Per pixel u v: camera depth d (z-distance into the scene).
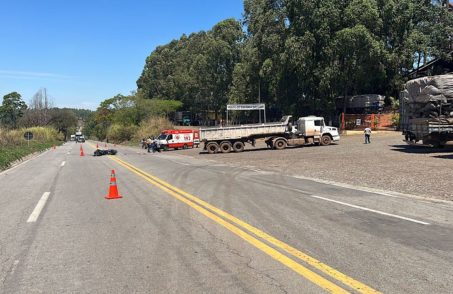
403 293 4.89
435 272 5.57
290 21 56.22
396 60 51.88
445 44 49.22
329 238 7.37
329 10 51.31
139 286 5.30
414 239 7.23
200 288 5.18
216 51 87.44
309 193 12.69
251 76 67.12
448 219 8.83
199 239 7.50
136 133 88.25
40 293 5.18
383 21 53.53
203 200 11.75
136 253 6.75
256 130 39.75
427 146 29.36
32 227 8.93
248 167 22.91
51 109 153.00
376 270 5.68
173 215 9.73
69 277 5.71
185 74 104.12
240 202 11.28
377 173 17.28
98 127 158.62
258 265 6.00
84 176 20.20
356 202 10.99
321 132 38.97
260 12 62.53
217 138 39.81
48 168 26.66
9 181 19.14
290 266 5.92
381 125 52.66
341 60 52.56
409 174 16.55
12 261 6.52
